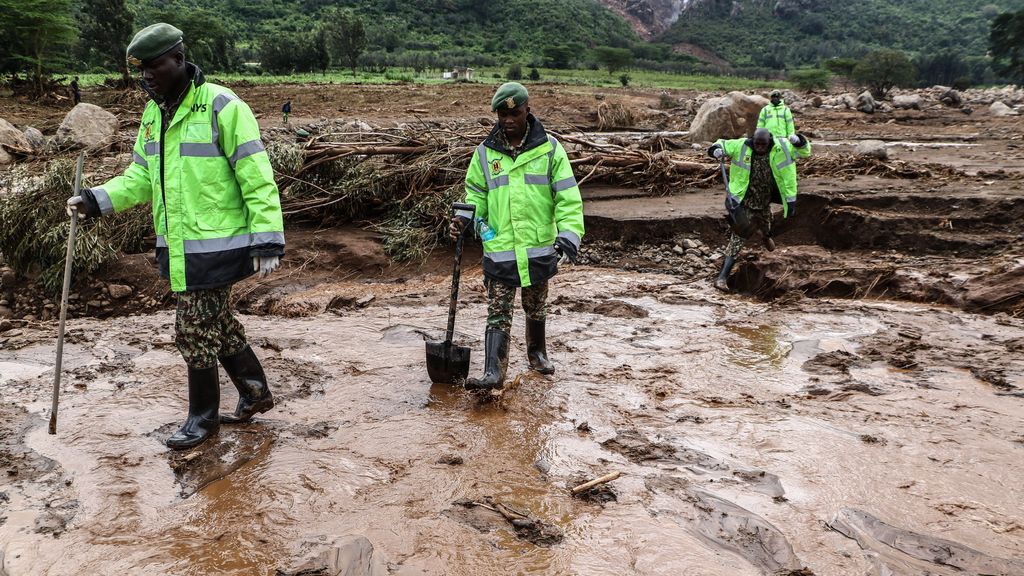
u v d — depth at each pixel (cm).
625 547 278
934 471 342
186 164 331
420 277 775
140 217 741
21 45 2781
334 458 352
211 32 5809
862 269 713
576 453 362
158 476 333
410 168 890
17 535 282
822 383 464
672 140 1666
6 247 703
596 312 642
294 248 796
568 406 424
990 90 5050
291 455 355
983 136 2242
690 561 269
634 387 456
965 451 362
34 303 681
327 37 7300
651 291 723
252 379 383
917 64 11044
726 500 314
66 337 556
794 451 363
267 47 6544
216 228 339
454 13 16600
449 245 858
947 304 650
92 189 348
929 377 472
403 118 2345
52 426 362
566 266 834
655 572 262
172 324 604
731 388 457
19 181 771
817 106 3694
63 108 2417
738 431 388
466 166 924
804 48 19800
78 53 4928
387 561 267
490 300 447
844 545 281
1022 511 306
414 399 434
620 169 1105
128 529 288
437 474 337
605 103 2612
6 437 372
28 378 464
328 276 759
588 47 16312
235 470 339
